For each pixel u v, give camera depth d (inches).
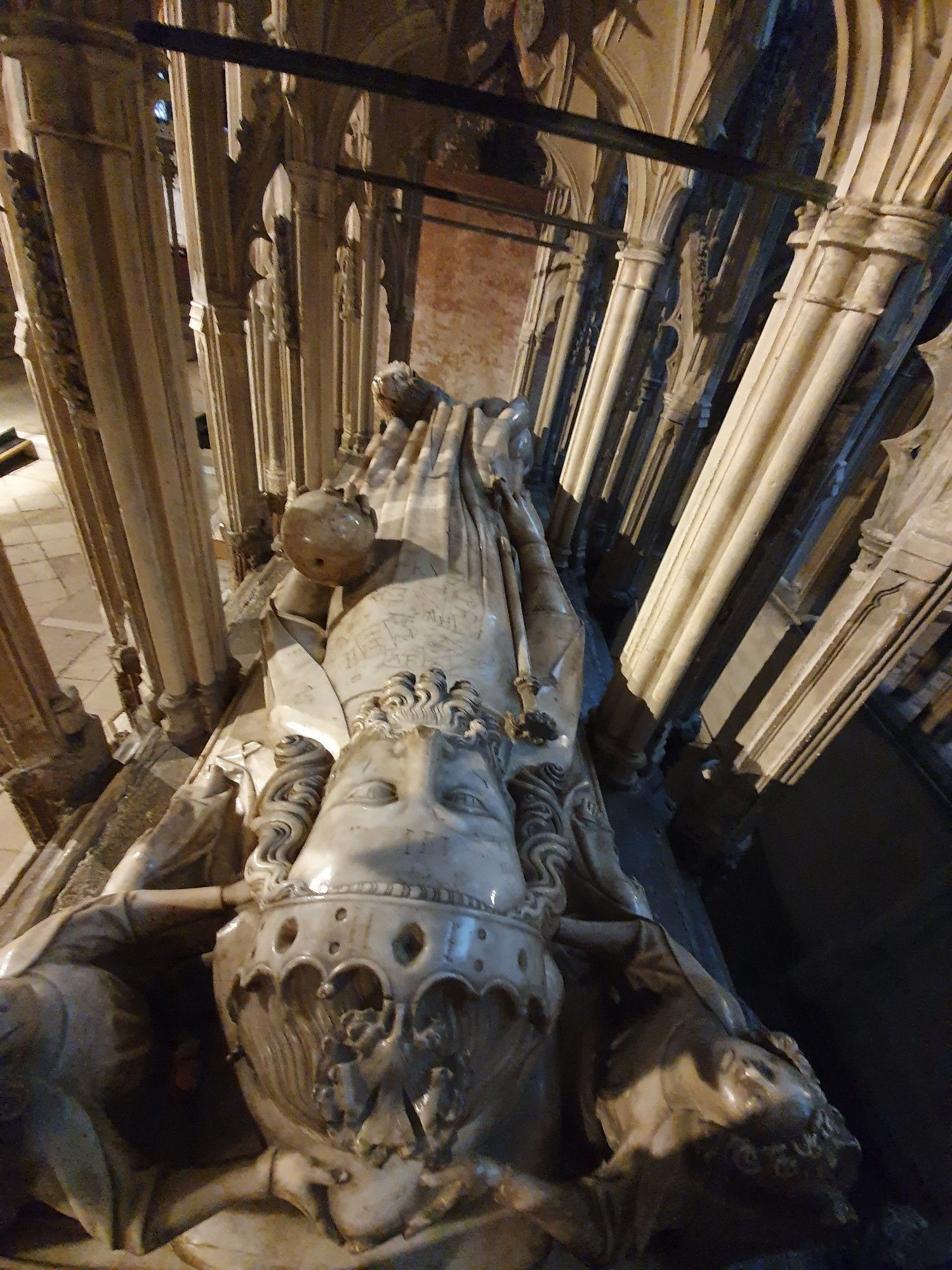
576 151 221.0
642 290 173.3
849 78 68.2
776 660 166.2
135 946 63.5
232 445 182.4
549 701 96.0
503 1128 61.6
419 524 115.4
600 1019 72.0
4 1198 47.9
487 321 375.2
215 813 75.9
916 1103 108.3
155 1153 59.7
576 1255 54.0
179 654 107.2
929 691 169.0
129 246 69.1
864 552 92.4
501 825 65.9
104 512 91.0
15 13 55.1
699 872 125.0
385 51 149.1
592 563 266.1
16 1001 50.6
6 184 71.2
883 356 80.3
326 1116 46.9
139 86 63.7
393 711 72.9
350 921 52.4
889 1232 87.5
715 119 136.8
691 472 259.0
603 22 136.3
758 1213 52.8
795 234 81.8
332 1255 56.7
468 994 51.0
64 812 113.5
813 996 141.6
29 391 389.7
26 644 97.9
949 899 121.3
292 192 153.9
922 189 66.7
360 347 251.0
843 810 164.6
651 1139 56.9
